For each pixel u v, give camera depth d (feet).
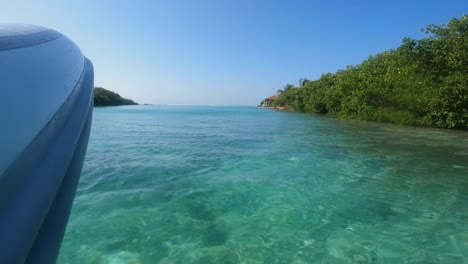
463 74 49.16
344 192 14.92
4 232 2.66
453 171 18.97
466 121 48.91
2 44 4.14
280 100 178.09
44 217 3.32
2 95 3.40
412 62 57.57
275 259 8.93
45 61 4.88
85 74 6.47
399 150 26.73
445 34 54.24
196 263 8.70
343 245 9.75
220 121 69.36
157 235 10.34
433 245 9.75
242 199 13.88
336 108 91.15
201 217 11.86
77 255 9.09
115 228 10.78
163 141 33.32
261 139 35.06
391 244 9.81
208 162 21.68
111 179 16.89
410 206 13.07
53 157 3.86
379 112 65.51
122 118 77.51
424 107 54.65
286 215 12.14
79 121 5.09
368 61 82.74
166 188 15.34
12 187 2.92
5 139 3.07
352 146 29.25
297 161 22.04
